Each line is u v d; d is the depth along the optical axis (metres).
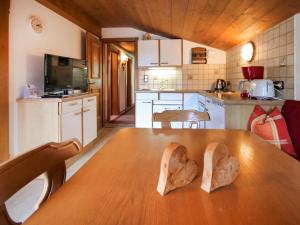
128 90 10.25
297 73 2.47
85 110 3.83
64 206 0.64
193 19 3.81
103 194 0.71
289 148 1.96
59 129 2.95
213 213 0.61
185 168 0.76
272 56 2.97
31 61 3.25
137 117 5.11
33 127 2.96
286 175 0.85
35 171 0.74
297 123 2.09
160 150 1.17
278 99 2.60
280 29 2.76
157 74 5.54
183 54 5.41
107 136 5.01
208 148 0.75
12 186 0.64
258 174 0.86
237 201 0.67
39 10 3.41
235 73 4.53
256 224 0.56
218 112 2.84
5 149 2.73
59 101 2.94
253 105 2.50
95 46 5.18
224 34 4.02
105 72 6.02
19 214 2.05
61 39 4.06
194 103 4.94
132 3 3.89
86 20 4.76
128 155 1.09
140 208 0.63
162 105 5.03
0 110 2.67
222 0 2.75
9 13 2.80
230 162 0.77
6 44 2.70
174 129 1.69
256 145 1.26
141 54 5.34
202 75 5.38
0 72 2.66
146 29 5.47
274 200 0.67
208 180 0.72
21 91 3.06
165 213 0.61
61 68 3.55
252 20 3.00
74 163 3.30
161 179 0.73
